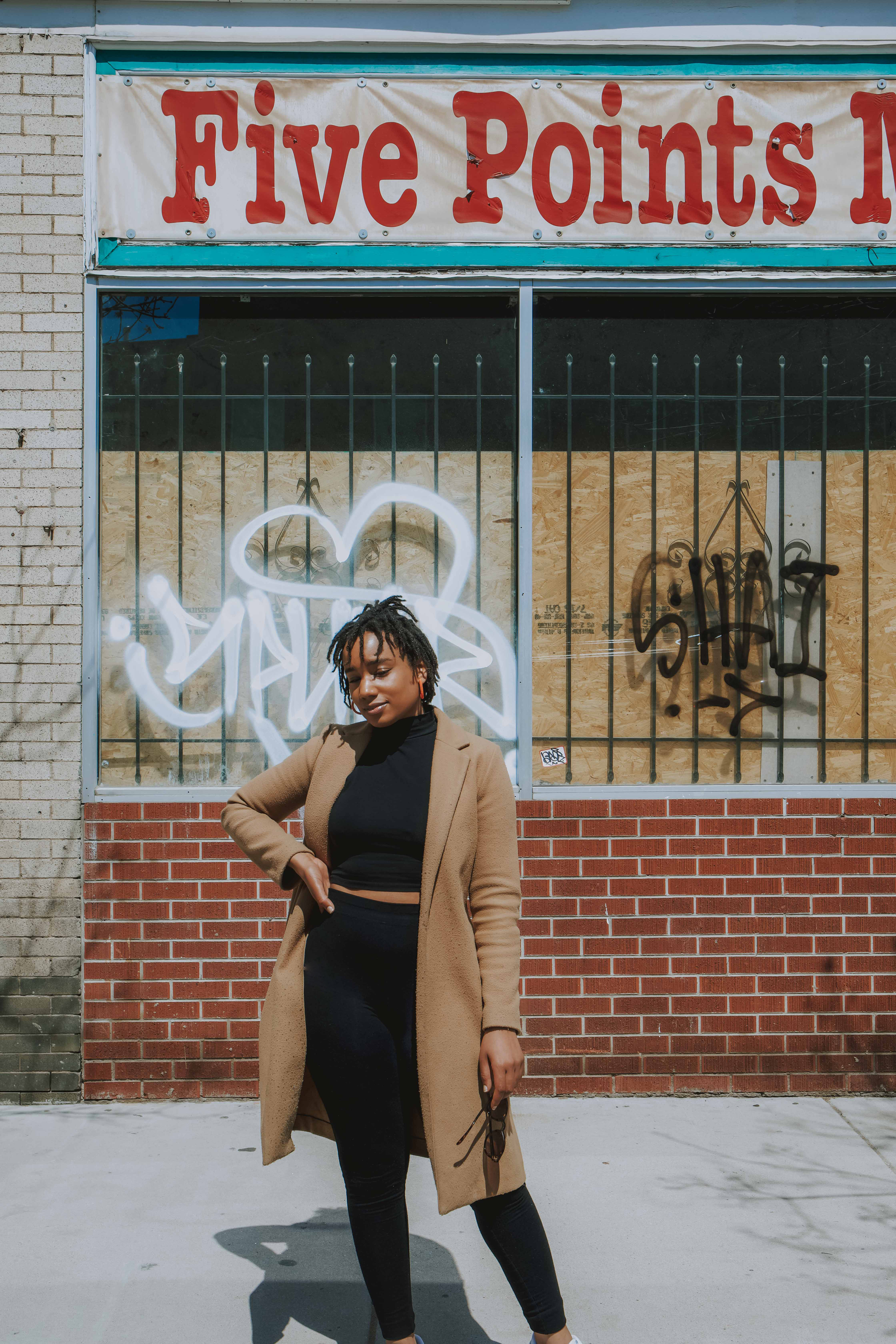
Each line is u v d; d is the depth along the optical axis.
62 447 4.40
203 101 4.43
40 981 4.36
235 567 4.54
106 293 4.48
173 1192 3.56
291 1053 2.44
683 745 4.60
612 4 4.43
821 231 4.51
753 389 4.59
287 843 2.53
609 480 4.58
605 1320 2.81
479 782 2.50
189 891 4.38
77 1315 2.85
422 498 4.57
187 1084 4.38
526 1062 4.42
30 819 4.38
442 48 4.43
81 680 4.40
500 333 4.56
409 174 4.47
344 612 4.56
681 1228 3.30
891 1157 3.82
